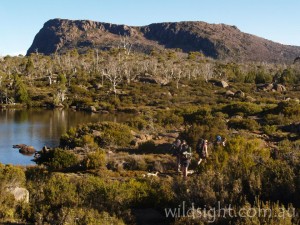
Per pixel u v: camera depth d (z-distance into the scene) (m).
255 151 13.79
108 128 24.64
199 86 87.50
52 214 6.68
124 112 60.47
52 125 41.62
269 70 119.44
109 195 7.68
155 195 7.99
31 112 57.38
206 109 36.38
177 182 8.04
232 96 70.44
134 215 7.18
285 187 6.55
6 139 31.75
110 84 89.00
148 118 33.22
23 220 6.98
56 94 72.75
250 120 26.36
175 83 88.88
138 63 111.31
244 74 107.81
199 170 12.05
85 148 20.59
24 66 111.69
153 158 16.39
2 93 70.56
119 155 17.78
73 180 9.41
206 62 128.62
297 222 5.41
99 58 128.62
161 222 6.94
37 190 8.27
